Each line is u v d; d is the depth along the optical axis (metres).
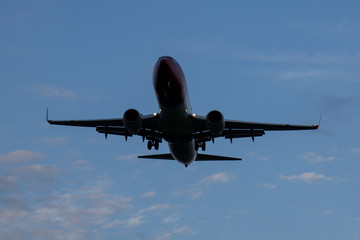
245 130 154.88
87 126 158.50
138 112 139.25
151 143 163.62
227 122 150.25
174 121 139.00
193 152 158.00
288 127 151.00
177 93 132.62
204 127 148.38
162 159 166.75
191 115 142.88
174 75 131.25
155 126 149.62
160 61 132.88
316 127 150.38
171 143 150.12
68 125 158.50
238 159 164.25
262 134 154.25
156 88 133.12
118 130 157.12
